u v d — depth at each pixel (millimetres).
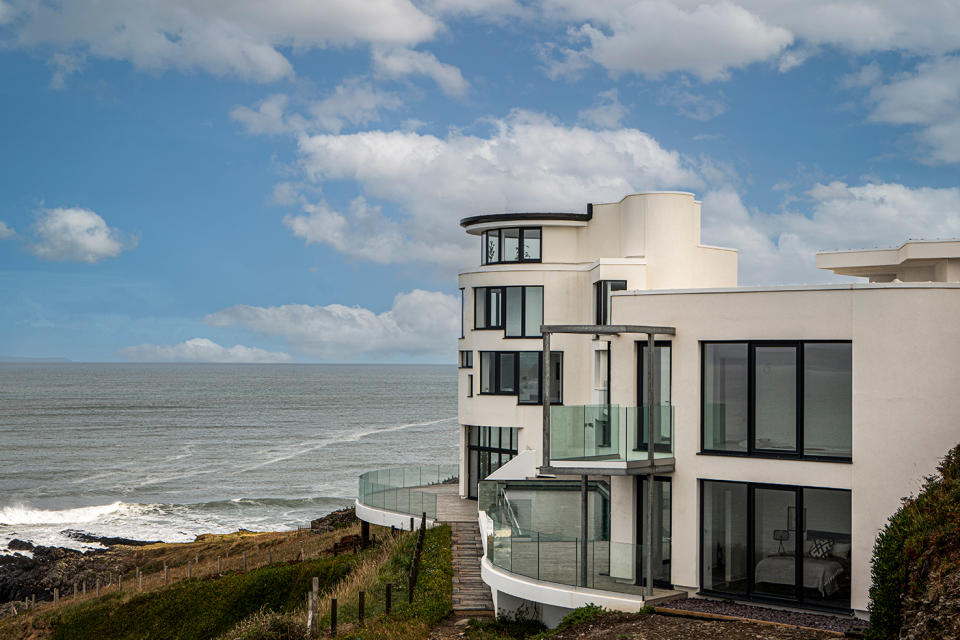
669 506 22234
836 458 19969
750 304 21156
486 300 39312
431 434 147875
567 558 21859
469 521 34656
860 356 19734
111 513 82250
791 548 20453
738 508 21234
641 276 33312
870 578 19281
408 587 27250
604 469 21578
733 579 21125
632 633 18547
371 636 23031
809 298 20406
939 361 19141
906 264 27281
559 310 37438
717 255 36750
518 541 22891
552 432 22000
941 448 19016
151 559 59875
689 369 21969
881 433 19469
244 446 130125
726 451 21406
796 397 20578
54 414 180750
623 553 21297
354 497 90000
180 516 81062
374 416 185250
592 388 33875
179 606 36938
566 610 22203
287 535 60344
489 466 39938
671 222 34562
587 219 38125
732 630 18391
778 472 20531
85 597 48781
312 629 24906
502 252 39344
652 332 21656
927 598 14820
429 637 22406
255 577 36281
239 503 86688
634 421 22062
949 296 19156
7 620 43375
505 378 38812
